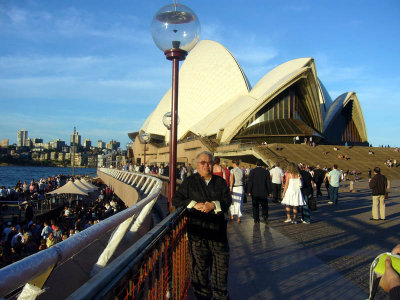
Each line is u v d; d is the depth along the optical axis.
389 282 2.38
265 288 3.92
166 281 2.69
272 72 53.50
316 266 4.79
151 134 72.06
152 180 10.75
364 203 13.41
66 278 2.76
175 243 3.00
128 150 84.56
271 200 14.35
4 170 177.75
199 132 55.25
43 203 26.61
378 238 6.71
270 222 8.84
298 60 49.34
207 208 3.27
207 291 3.34
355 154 38.16
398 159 38.00
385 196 9.09
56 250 1.29
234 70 56.44
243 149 36.12
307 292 3.79
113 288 1.43
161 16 4.43
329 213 10.56
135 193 11.91
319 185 15.90
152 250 2.30
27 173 148.38
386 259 2.51
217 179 3.51
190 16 4.47
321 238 6.73
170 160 4.57
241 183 8.91
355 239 6.62
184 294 3.57
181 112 61.44
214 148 42.69
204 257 3.37
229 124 49.94
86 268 3.18
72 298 1.14
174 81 4.60
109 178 29.78
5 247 13.33
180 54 4.57
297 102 51.38
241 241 6.45
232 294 3.72
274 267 4.74
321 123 52.56
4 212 23.50
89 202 33.09
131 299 1.76
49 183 39.31
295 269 4.65
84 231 1.71
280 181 13.41
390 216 9.80
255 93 52.44
